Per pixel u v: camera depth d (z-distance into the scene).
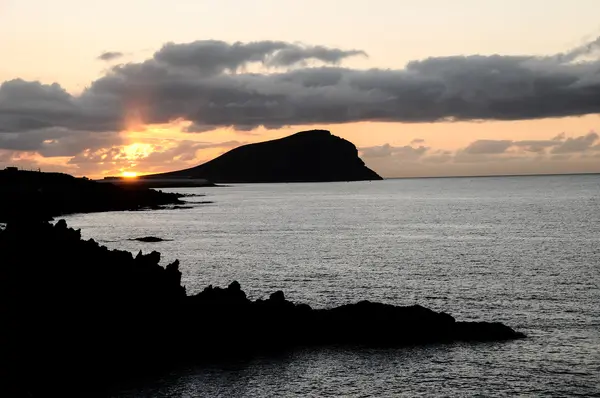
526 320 49.75
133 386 35.91
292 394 35.16
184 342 42.16
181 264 81.50
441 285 65.12
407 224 148.25
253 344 42.84
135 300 43.47
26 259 44.22
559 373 37.94
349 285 65.44
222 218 172.25
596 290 61.34
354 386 36.34
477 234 120.69
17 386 33.78
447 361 39.97
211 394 35.00
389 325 44.38
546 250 93.62
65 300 41.22
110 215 180.25
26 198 176.25
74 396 34.25
